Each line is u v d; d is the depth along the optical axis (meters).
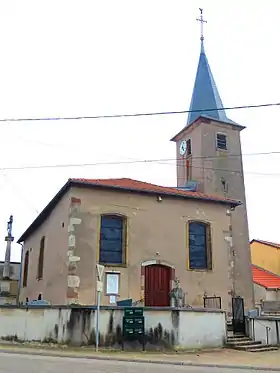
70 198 18.36
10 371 9.16
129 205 19.41
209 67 32.50
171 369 10.43
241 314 17.44
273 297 28.45
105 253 18.41
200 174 27.52
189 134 29.59
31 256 26.06
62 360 11.34
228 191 27.38
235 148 28.77
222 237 20.98
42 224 23.73
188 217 20.52
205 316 15.39
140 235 19.22
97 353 13.05
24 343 14.77
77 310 14.08
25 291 26.55
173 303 18.75
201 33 34.09
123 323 14.27
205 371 10.36
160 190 20.33
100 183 18.92
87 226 18.22
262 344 16.30
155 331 14.38
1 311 15.52
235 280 24.83
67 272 17.42
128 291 18.20
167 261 19.36
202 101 30.69
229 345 15.69
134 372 9.59
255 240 36.19
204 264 20.34
